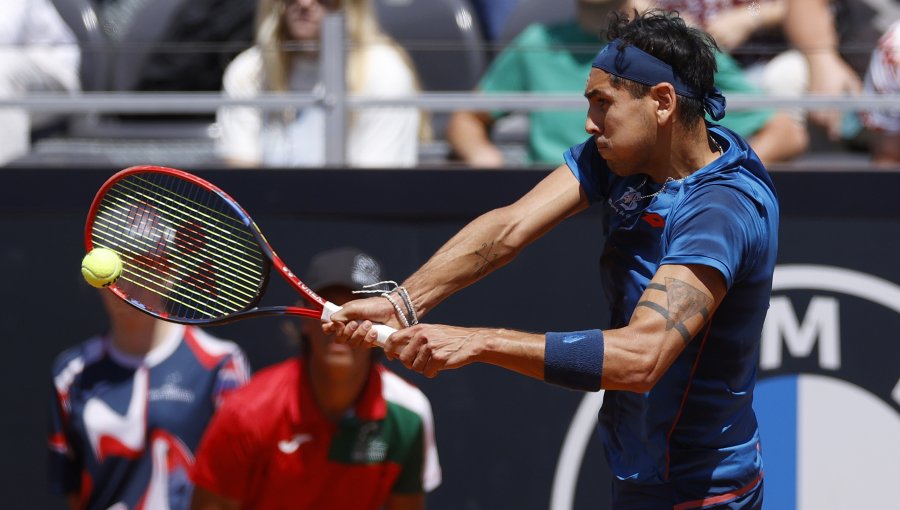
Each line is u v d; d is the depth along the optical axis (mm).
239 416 12688
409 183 14828
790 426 14859
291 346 14883
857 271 14688
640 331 8695
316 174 14828
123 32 17172
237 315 10133
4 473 15180
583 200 10234
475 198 14820
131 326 14086
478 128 15836
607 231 10023
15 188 15055
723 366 9508
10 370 15102
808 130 15664
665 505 9922
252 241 11555
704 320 8805
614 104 9281
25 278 15094
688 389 9570
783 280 14758
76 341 15055
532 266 14906
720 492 9781
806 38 16812
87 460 14141
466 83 15898
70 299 15070
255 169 14805
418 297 10047
